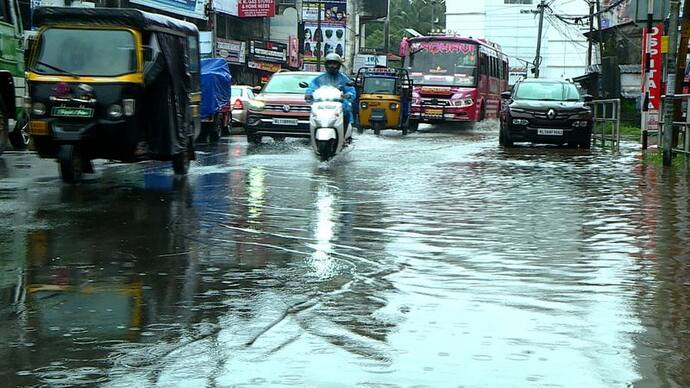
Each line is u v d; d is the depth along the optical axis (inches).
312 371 186.4
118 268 293.4
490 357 197.0
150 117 554.6
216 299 250.2
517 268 296.2
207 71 1005.8
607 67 1950.1
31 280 274.8
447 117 1401.3
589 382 181.0
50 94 516.7
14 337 211.8
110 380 180.9
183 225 383.9
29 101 521.3
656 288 267.9
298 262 304.8
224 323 224.4
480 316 232.7
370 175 606.9
